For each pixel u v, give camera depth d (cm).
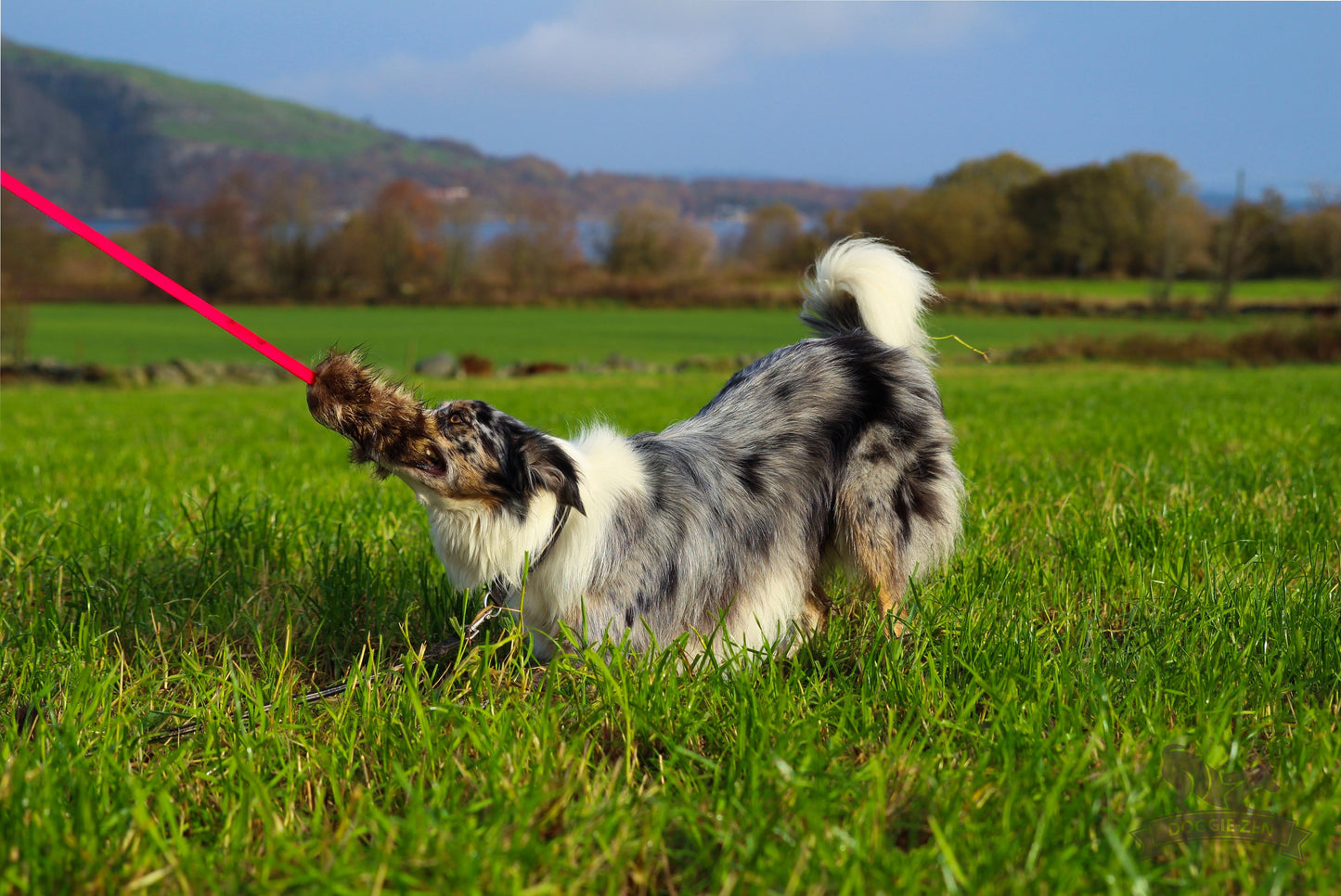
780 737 277
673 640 353
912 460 401
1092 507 565
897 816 252
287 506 584
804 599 396
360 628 415
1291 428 974
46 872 222
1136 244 8975
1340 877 216
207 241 8825
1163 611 375
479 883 215
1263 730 294
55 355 4409
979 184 9844
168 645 395
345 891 207
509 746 278
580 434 380
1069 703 304
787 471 382
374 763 281
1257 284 7912
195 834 248
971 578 429
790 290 8412
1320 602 376
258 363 4138
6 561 480
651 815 244
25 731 293
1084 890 215
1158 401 1594
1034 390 2048
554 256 9262
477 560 334
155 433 1329
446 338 5428
